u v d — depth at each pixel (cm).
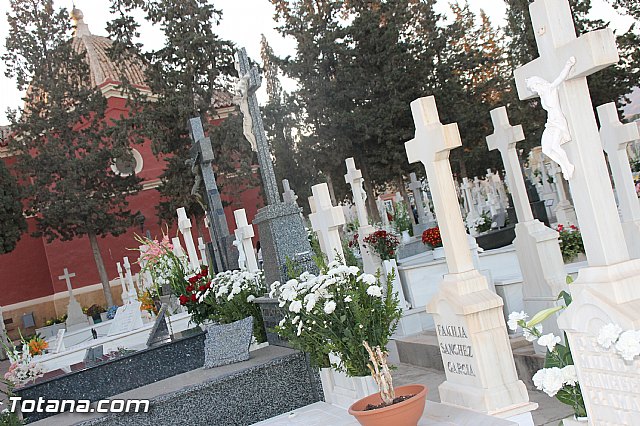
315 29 3344
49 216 2988
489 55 3853
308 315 604
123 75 3189
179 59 3183
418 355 886
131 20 3169
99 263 3100
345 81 3253
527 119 3050
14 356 920
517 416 496
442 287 540
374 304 603
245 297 898
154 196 3497
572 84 387
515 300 802
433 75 3350
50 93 3156
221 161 3133
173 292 1106
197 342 825
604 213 383
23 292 3356
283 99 3509
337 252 660
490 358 508
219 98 3625
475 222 1966
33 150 3312
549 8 387
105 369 788
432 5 3344
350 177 1591
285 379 715
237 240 1221
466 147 3453
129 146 3222
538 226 702
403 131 3200
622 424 385
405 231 2031
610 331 356
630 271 376
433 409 542
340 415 625
